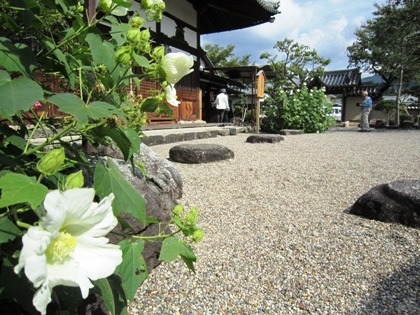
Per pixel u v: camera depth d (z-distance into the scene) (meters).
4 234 0.69
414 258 2.25
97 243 0.66
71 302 0.82
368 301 1.77
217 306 1.72
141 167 1.58
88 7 1.26
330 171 5.05
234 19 12.91
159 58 0.97
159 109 1.10
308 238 2.55
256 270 2.08
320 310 1.70
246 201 3.47
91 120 1.07
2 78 0.77
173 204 2.62
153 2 1.14
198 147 5.54
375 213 2.94
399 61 21.59
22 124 1.07
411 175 4.84
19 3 0.97
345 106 29.12
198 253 2.26
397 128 18.36
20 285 0.71
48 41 1.02
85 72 1.12
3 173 0.79
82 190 0.63
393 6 18.97
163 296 1.77
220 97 14.62
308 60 26.47
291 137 10.97
